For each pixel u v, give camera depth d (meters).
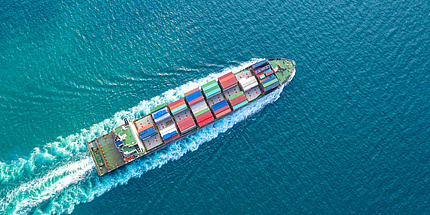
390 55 164.50
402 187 132.75
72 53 154.62
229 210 126.06
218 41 163.50
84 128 140.00
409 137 143.25
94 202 128.00
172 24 166.12
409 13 179.50
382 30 172.50
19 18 161.00
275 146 139.88
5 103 141.88
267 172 134.00
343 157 138.00
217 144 141.12
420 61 163.12
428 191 132.12
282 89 153.00
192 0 174.50
